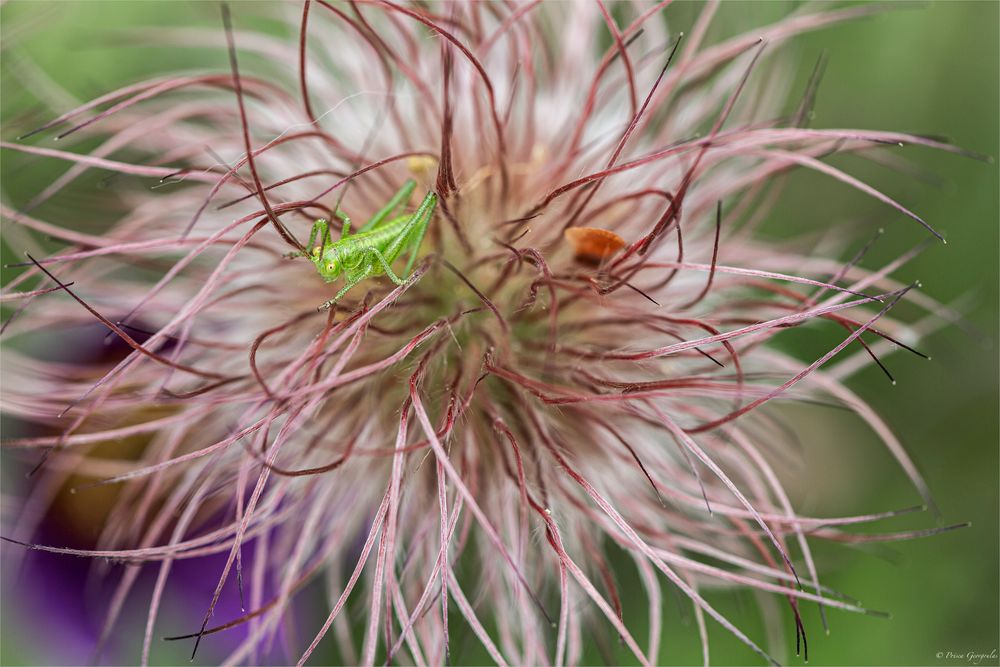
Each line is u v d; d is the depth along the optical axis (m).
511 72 0.18
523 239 0.17
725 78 0.19
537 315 0.17
